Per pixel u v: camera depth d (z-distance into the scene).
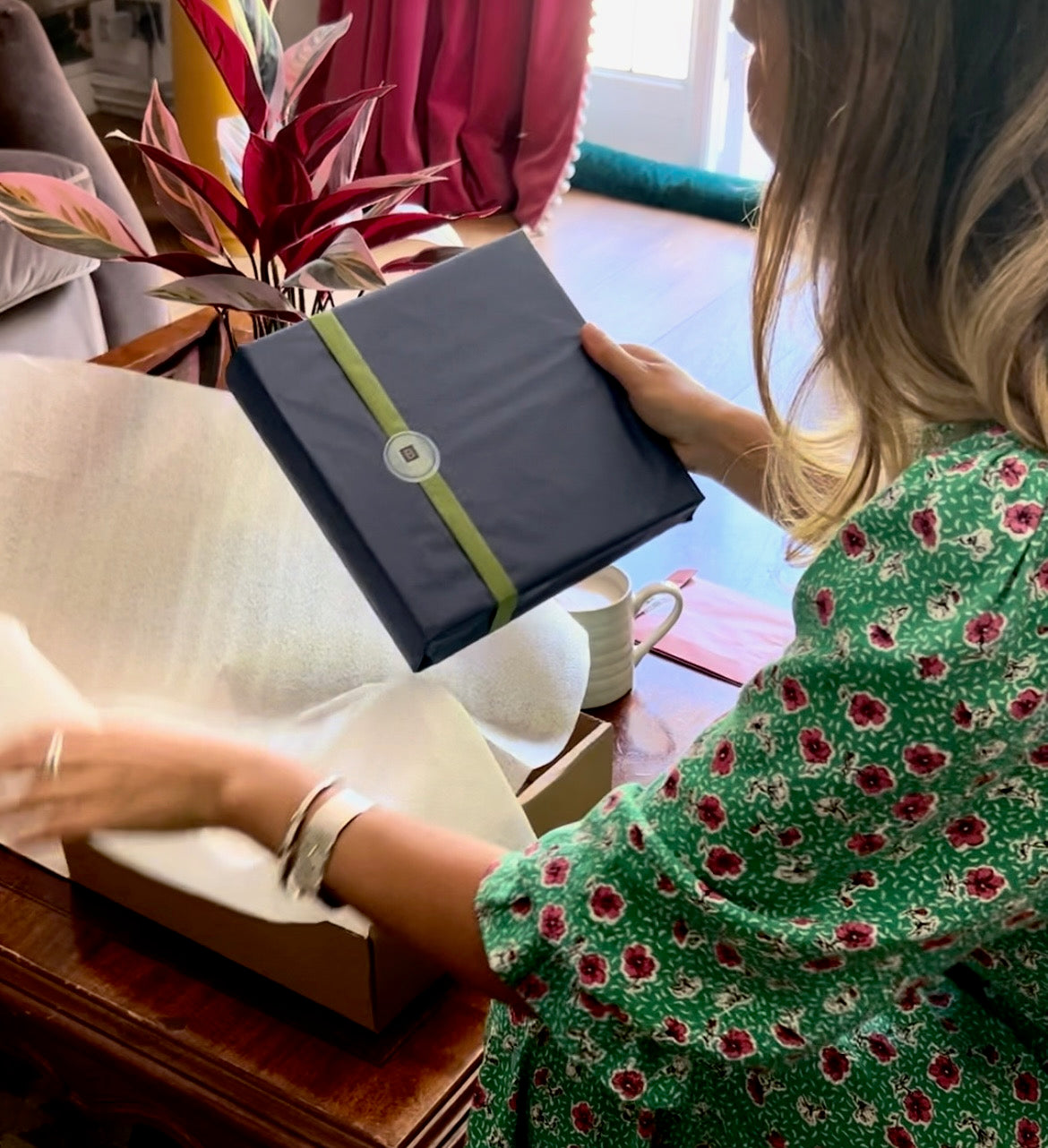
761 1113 0.69
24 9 2.17
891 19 0.51
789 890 0.56
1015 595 0.51
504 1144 0.75
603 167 3.25
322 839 0.65
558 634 0.93
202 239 1.13
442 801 0.82
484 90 3.03
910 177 0.53
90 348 2.29
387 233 1.13
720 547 1.80
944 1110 0.67
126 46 3.37
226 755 0.68
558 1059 0.72
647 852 0.57
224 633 0.92
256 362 0.82
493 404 0.84
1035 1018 0.68
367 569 0.80
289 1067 0.78
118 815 0.68
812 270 0.59
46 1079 0.89
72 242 1.07
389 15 3.01
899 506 0.53
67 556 0.95
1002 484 0.53
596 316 2.66
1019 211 0.52
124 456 0.96
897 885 0.55
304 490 0.83
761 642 1.21
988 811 0.55
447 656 0.81
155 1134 1.05
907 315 0.56
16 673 0.80
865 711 0.53
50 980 0.83
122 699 0.92
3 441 0.97
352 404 0.82
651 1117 0.70
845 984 0.56
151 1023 0.80
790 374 1.81
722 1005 0.57
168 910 0.84
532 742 0.92
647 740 1.06
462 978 0.64
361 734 0.86
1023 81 0.50
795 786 0.54
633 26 3.23
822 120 0.55
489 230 3.09
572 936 0.58
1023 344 0.54
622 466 0.85
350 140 1.17
